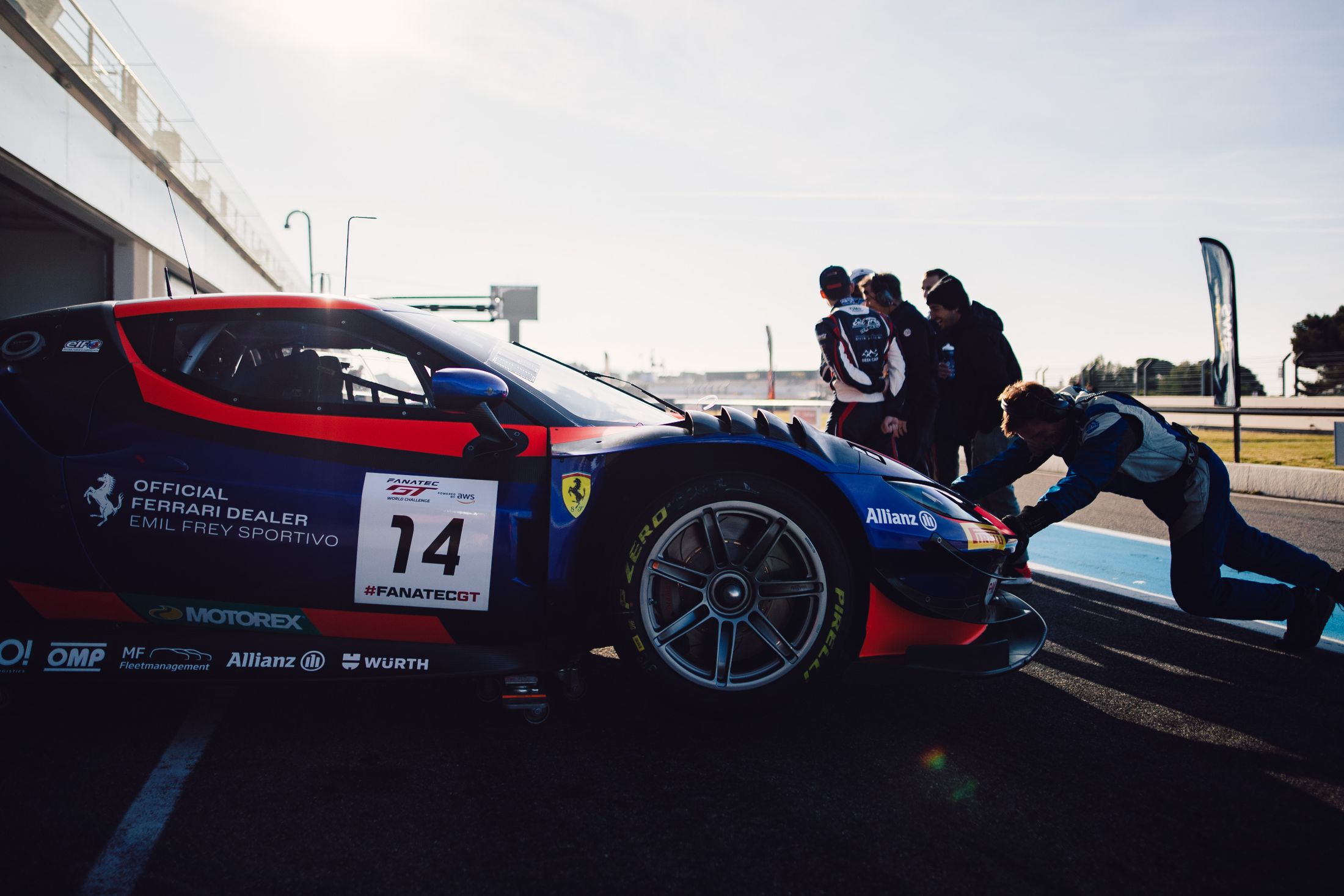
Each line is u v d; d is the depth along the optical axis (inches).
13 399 89.3
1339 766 85.9
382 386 95.3
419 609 88.7
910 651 94.3
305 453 88.9
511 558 89.4
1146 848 68.5
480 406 88.9
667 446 91.0
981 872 64.4
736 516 92.0
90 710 93.6
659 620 92.1
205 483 87.5
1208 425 852.6
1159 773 83.2
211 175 550.0
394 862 64.1
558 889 61.1
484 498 89.4
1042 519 107.1
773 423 97.2
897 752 86.9
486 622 89.7
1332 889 63.2
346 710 95.3
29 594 87.0
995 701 103.7
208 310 95.3
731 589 89.5
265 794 74.5
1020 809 74.9
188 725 90.0
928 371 191.6
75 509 87.0
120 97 423.2
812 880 62.9
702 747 87.1
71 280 477.1
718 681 89.3
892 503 95.3
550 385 101.7
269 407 90.8
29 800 72.2
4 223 464.1
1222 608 118.8
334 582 87.9
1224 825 72.7
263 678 86.5
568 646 90.7
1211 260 347.9
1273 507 282.5
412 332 97.6
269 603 88.3
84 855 63.9
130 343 92.8
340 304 98.0
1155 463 114.3
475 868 63.6
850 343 174.7
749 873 63.6
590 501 91.5
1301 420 786.2
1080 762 85.6
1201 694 107.5
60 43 359.6
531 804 73.8
